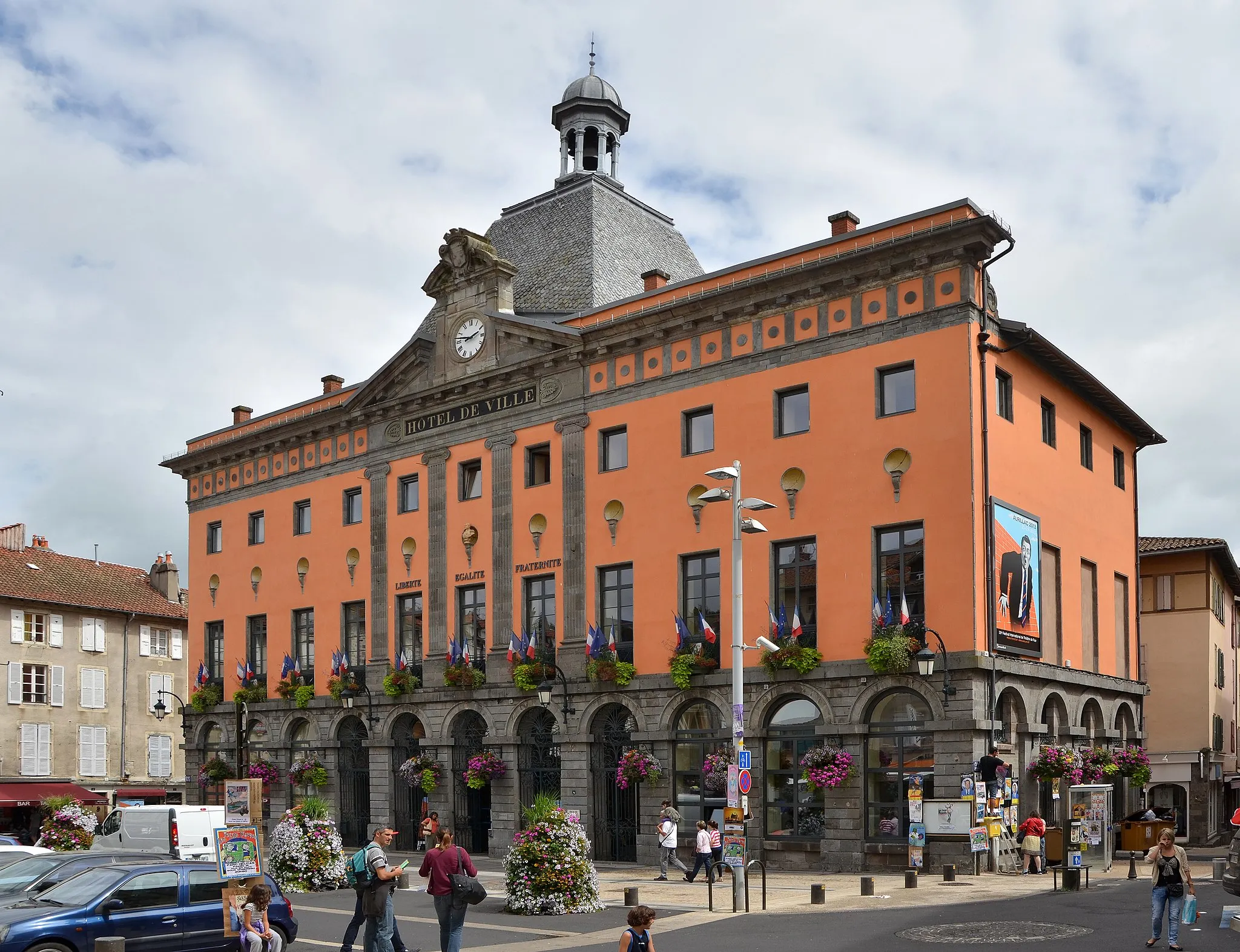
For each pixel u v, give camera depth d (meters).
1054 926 19.67
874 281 31.61
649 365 35.94
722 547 33.62
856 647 30.78
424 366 42.12
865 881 25.03
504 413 39.34
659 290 36.16
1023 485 32.19
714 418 34.25
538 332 38.28
